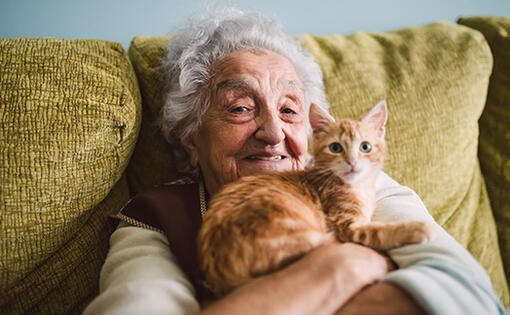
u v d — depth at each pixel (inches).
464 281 24.2
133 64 52.0
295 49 48.5
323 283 23.8
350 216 33.3
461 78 54.7
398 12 72.5
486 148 62.4
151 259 30.5
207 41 45.2
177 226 34.1
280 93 41.3
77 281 39.9
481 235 57.0
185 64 44.0
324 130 40.0
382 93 53.6
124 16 60.3
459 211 56.6
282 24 51.1
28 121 34.3
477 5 75.7
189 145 46.7
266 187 32.3
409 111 53.3
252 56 42.4
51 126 34.9
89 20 58.7
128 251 32.0
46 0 55.6
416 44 57.0
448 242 29.2
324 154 38.2
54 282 38.1
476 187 59.9
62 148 34.9
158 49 51.7
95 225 42.1
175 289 26.3
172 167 51.4
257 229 26.5
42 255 36.0
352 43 57.9
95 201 39.3
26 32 56.2
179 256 32.0
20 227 33.6
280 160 41.2
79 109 36.4
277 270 26.3
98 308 25.0
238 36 44.5
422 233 28.7
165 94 48.8
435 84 54.1
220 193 32.1
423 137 53.3
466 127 55.6
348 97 53.0
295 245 27.0
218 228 27.2
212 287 27.2
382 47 57.7
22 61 36.9
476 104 56.2
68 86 37.0
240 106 40.0
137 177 52.1
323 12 69.1
